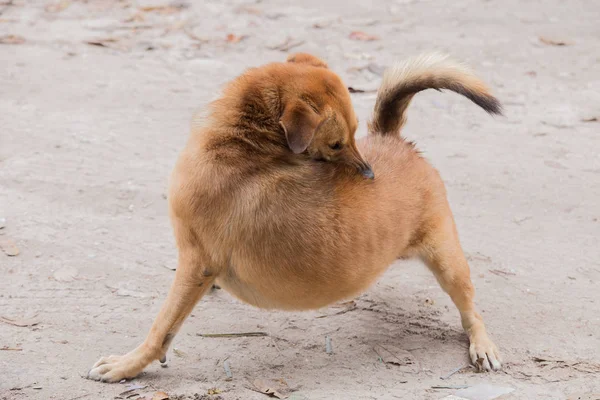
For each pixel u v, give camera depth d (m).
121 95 15.82
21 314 9.39
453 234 9.31
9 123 14.20
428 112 16.05
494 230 11.95
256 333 9.41
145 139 14.12
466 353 9.20
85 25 19.47
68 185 12.38
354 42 19.08
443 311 10.09
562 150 14.52
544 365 8.90
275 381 8.41
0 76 16.22
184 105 15.58
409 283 10.71
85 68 17.00
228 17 20.50
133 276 10.38
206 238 8.11
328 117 8.19
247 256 8.11
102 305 9.72
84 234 11.23
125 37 18.83
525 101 16.55
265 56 18.19
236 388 8.21
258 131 8.09
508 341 9.38
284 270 8.17
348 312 10.00
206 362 8.77
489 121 15.73
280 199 8.05
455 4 22.08
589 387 8.41
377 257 8.61
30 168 12.73
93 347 8.85
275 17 20.67
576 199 12.84
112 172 12.88
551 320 9.84
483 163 13.95
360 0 22.16
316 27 19.98
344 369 8.74
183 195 8.04
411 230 8.98
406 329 9.66
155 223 11.68
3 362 8.40
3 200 11.84
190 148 8.16
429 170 9.33
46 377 8.16
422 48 18.86
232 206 7.97
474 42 19.38
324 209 8.18
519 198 12.84
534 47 19.27
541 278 10.78
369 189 8.52
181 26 19.69
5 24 19.19
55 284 10.07
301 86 8.20
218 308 9.93
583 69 18.12
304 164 8.34
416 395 8.14
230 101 8.15
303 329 9.57
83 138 13.89
